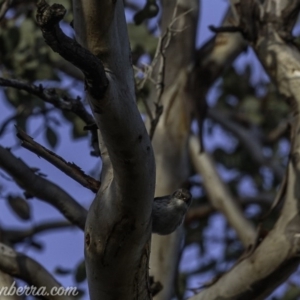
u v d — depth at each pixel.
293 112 9.12
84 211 8.91
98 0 5.26
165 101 10.91
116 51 5.41
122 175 5.52
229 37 11.38
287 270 8.26
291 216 8.37
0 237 9.83
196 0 11.19
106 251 5.88
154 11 9.91
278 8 9.61
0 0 10.08
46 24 4.75
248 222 13.22
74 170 6.43
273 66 9.38
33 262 8.51
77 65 4.99
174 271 10.14
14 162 8.53
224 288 8.37
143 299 6.26
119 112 5.29
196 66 11.18
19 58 11.38
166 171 10.62
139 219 5.73
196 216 14.93
